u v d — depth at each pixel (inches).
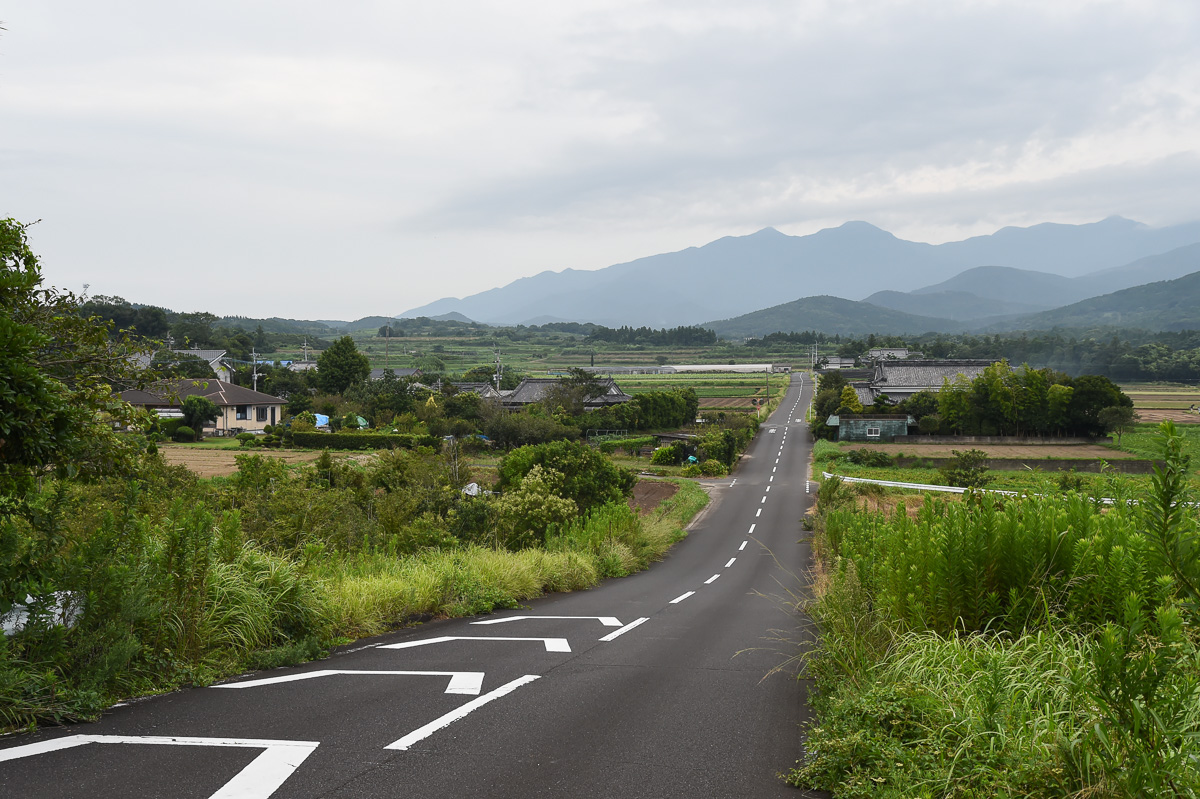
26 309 240.5
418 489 800.3
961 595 261.6
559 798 157.2
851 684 221.1
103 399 257.3
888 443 2513.5
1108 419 2336.4
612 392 3479.3
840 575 351.9
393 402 2719.0
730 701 242.1
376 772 169.0
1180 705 136.4
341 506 656.4
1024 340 6707.7
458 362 7642.7
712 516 1414.9
